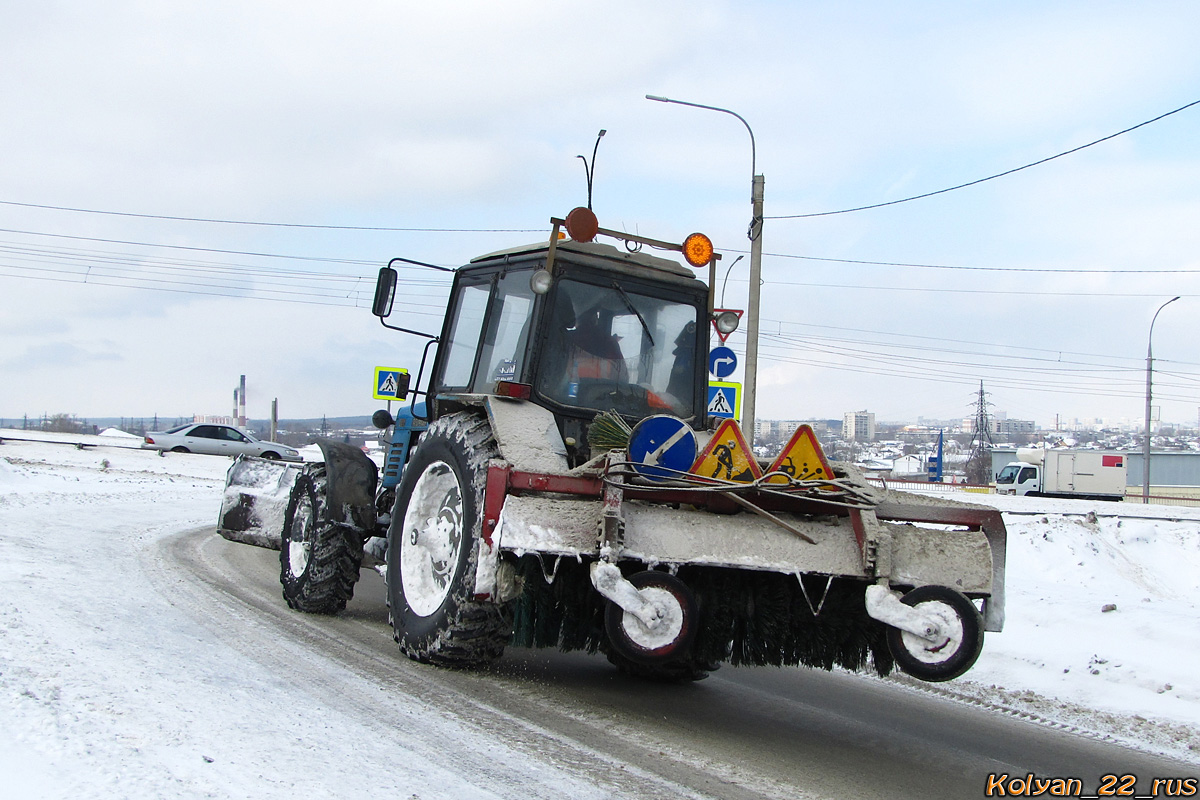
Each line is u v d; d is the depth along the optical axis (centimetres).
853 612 459
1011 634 773
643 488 449
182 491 1850
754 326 1507
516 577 452
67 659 438
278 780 315
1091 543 1510
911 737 493
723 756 416
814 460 477
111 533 1043
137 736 340
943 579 445
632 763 390
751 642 468
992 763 455
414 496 558
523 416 503
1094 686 628
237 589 765
